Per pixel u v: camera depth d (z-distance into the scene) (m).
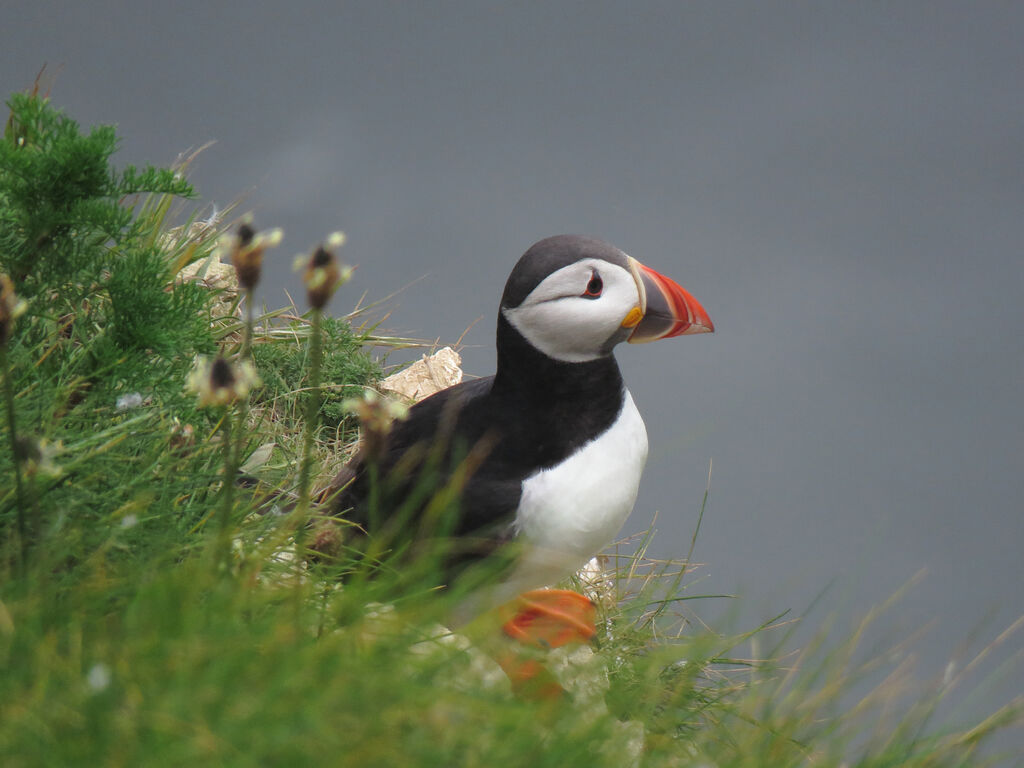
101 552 4.84
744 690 6.18
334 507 6.86
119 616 4.58
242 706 3.79
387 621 4.71
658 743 4.79
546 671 4.91
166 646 4.01
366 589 4.96
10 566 4.77
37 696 3.71
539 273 6.51
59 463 5.34
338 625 4.79
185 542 5.49
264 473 7.23
